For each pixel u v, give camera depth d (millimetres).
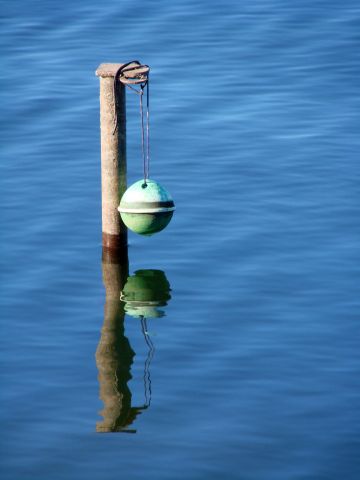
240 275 21484
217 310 20141
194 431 16344
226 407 16969
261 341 18969
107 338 19250
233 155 27094
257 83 31562
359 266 21703
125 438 16219
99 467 15500
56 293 20922
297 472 15305
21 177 26031
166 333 19375
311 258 22094
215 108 29922
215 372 18016
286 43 34250
